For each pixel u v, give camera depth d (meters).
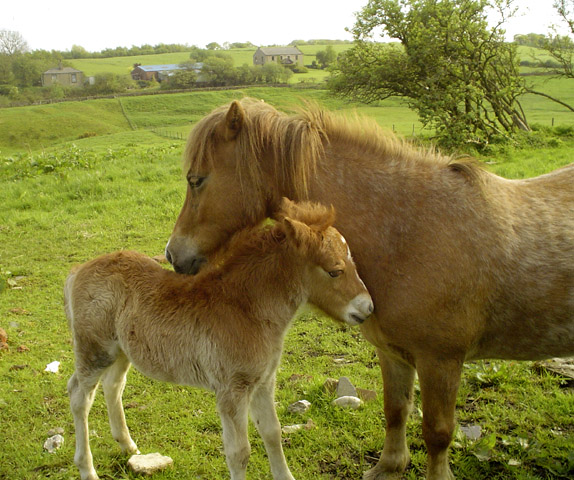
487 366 4.44
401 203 2.93
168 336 3.13
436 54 18.94
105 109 58.31
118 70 105.38
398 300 2.85
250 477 3.44
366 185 3.02
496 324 2.98
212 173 3.10
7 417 4.09
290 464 3.52
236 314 3.07
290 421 3.95
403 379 3.26
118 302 3.26
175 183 11.19
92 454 3.65
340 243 2.96
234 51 126.75
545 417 3.79
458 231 2.84
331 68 21.12
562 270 2.86
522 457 3.40
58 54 106.06
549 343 2.99
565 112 28.33
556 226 2.95
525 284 2.87
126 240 8.26
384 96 21.50
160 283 3.26
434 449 3.01
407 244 2.86
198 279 3.20
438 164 3.09
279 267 3.14
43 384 4.52
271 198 3.15
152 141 31.36
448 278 2.78
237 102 2.97
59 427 3.96
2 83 85.50
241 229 3.21
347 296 2.97
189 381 3.21
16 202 10.33
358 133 3.15
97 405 4.25
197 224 3.20
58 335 5.45
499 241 2.86
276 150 3.07
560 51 20.38
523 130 18.41
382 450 3.57
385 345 3.06
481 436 3.65
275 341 3.20
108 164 13.92
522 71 37.59
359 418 3.89
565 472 3.25
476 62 18.80
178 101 60.03
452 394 2.93
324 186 3.07
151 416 4.08
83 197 10.60
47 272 7.10
